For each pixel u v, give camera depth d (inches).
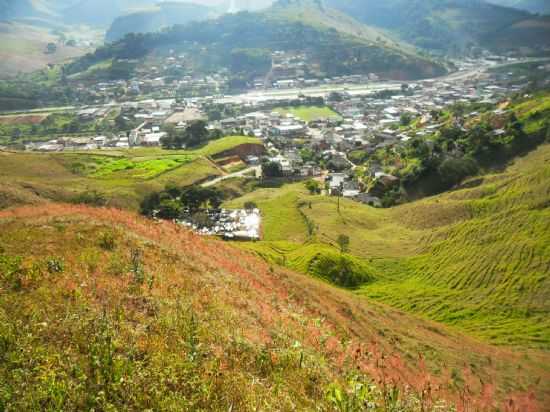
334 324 1288.1
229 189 5703.7
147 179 5561.0
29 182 4367.6
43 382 414.0
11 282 665.0
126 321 598.2
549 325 2191.2
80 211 1241.4
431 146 6309.1
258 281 1268.5
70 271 750.5
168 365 497.0
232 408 446.0
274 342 701.3
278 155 7303.2
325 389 543.8
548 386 1443.2
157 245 1031.6
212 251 1316.4
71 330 536.1
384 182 5644.7
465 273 2824.8
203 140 7642.7
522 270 2628.0
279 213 4630.9
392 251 3469.5
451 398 1010.7
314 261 2805.1
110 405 399.9
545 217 2962.6
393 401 536.7
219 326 667.4
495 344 2014.0
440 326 1943.9
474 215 3745.1
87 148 7362.2
